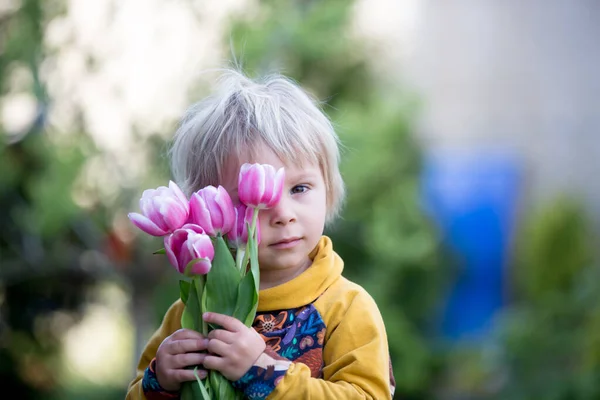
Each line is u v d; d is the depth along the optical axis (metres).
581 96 9.62
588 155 9.57
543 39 9.65
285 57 5.91
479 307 8.79
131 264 6.02
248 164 1.65
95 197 5.76
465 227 9.13
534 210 8.89
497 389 7.22
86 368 7.19
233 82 1.92
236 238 1.67
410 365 6.57
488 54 9.65
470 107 9.61
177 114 5.66
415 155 6.82
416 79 9.55
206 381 1.64
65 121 5.69
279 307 1.78
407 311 6.81
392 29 8.93
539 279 8.06
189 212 1.63
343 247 6.26
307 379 1.64
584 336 6.70
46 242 6.03
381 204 6.30
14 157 5.66
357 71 6.43
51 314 6.70
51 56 5.61
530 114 9.62
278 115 1.78
